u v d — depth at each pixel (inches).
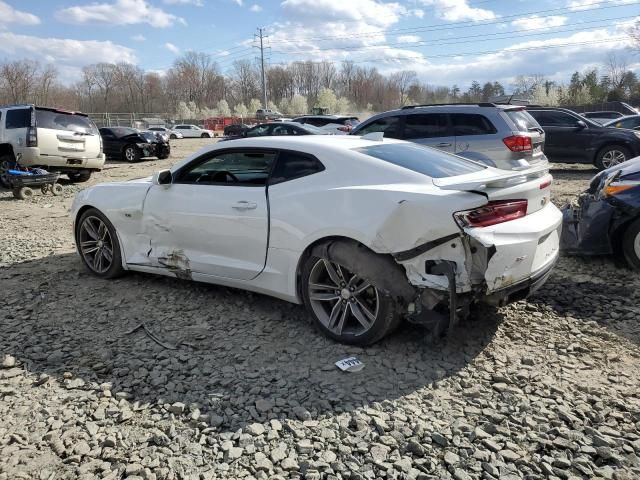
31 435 103.2
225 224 157.9
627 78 2474.2
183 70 4057.6
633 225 191.9
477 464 94.0
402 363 130.5
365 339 136.2
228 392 118.1
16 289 188.7
